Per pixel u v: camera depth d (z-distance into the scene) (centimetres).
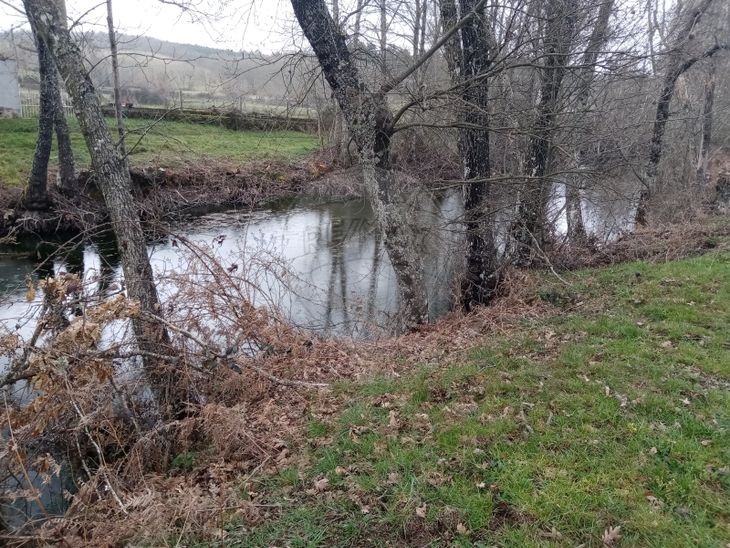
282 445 504
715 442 410
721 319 666
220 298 769
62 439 522
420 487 396
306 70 862
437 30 1057
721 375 523
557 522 347
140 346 623
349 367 716
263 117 1249
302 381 662
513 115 903
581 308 812
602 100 1166
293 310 1048
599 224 1543
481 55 854
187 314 697
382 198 905
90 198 1638
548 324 747
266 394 638
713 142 2062
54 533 404
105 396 553
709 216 1421
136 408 592
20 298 1009
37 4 639
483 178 890
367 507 384
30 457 505
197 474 485
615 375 534
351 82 840
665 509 348
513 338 699
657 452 404
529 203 1049
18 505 488
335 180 2022
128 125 2070
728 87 1848
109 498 444
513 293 940
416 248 984
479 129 838
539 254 1049
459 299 994
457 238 1116
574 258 1154
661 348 595
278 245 1500
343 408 562
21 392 598
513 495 373
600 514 349
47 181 1573
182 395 618
